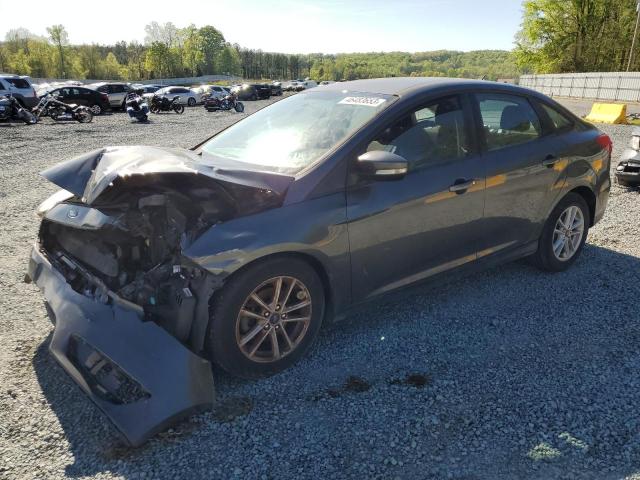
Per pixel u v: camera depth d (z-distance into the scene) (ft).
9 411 8.46
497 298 12.98
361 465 7.36
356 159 9.80
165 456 7.52
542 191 13.12
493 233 12.32
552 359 10.15
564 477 7.13
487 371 9.73
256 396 8.95
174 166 8.71
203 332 8.43
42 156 36.55
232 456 7.53
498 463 7.39
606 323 11.66
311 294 9.57
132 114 70.33
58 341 8.54
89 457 7.51
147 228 9.23
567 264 14.62
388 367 9.87
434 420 8.31
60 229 10.89
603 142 14.96
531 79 152.05
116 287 9.13
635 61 155.12
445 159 11.19
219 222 8.50
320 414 8.48
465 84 12.06
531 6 170.19
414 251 10.82
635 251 16.29
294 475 7.17
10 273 14.44
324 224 9.27
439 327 11.48
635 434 7.96
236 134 12.48
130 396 8.04
